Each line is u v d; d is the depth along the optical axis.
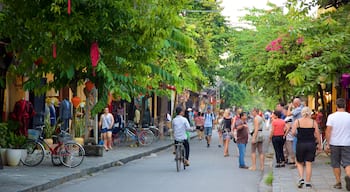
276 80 28.39
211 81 42.09
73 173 16.61
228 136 25.41
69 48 14.24
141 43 14.03
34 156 18.42
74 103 20.02
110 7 13.38
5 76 19.27
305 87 12.98
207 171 18.97
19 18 13.60
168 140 36.53
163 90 30.03
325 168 18.44
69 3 12.05
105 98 20.23
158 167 20.44
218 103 76.12
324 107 25.62
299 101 18.66
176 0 13.76
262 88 32.72
